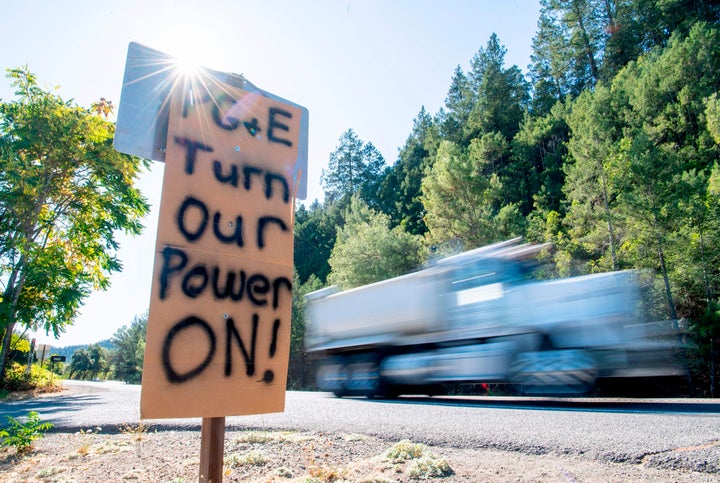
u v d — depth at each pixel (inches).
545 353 306.5
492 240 1172.5
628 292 297.9
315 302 549.0
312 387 1504.7
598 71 2834.6
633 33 2659.9
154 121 97.0
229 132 102.8
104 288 780.0
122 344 4077.3
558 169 1998.0
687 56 1644.9
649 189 1045.8
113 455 167.5
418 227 2193.7
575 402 307.1
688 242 960.9
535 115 2689.5
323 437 193.6
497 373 328.2
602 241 1163.9
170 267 87.2
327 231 2866.6
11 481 135.3
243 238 98.3
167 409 80.8
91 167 716.7
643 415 229.5
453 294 376.2
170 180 91.7
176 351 84.1
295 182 111.6
